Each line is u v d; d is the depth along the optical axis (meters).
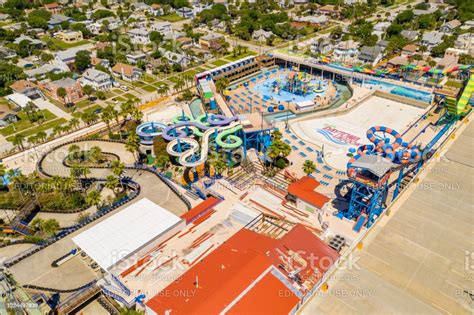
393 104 184.75
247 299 71.56
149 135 143.38
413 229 88.19
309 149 148.00
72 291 82.81
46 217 114.19
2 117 173.38
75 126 169.62
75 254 93.12
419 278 75.25
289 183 126.62
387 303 69.19
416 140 151.38
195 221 104.38
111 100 198.12
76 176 124.25
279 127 166.12
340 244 94.88
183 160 126.81
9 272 87.69
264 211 109.69
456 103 143.75
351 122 169.38
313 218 106.12
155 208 102.56
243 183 126.38
